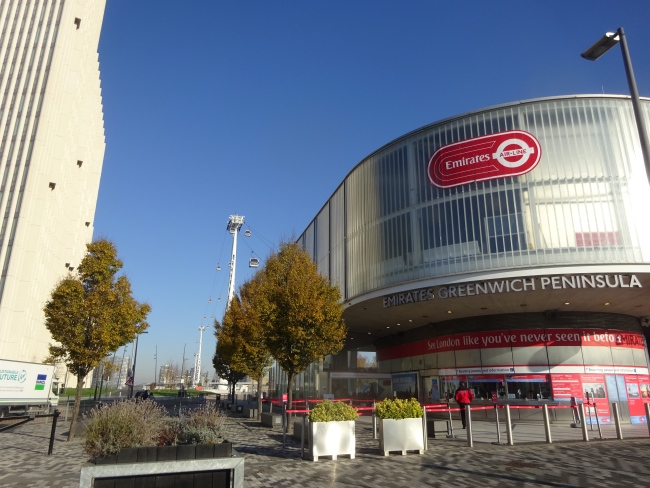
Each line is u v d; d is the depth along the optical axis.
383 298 23.98
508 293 20.12
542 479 9.13
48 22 55.72
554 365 23.64
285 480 9.38
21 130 51.00
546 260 19.36
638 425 22.03
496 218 20.61
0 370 25.72
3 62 54.41
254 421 25.05
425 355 29.30
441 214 22.00
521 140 20.89
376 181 25.75
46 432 19.75
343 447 11.91
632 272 18.50
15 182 49.06
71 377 68.62
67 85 55.91
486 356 25.12
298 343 18.92
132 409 8.66
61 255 56.25
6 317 44.47
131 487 6.42
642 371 24.61
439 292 21.12
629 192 19.52
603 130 20.30
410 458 11.88
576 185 19.86
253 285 27.55
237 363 27.11
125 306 18.27
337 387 32.25
